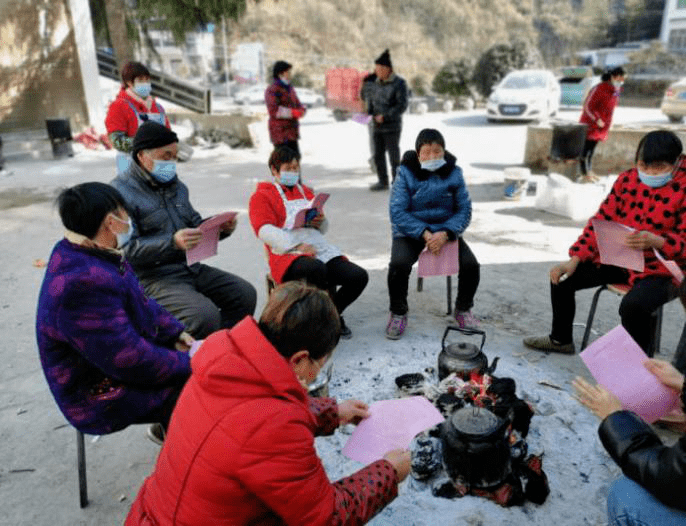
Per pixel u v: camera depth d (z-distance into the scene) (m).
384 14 64.00
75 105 13.76
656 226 3.04
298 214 3.50
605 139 8.40
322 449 2.69
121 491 2.52
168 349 2.38
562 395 3.02
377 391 3.07
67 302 1.95
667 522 1.64
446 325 3.94
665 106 14.69
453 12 64.75
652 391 1.98
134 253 2.90
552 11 67.12
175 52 47.62
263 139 12.61
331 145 13.10
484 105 25.62
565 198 6.48
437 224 3.82
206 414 1.35
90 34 13.55
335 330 1.47
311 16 59.41
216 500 1.33
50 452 2.79
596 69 26.33
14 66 12.59
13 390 3.31
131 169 2.98
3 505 2.44
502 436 2.26
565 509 2.28
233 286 3.29
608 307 4.20
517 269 4.97
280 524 1.44
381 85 7.54
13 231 6.67
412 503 2.32
